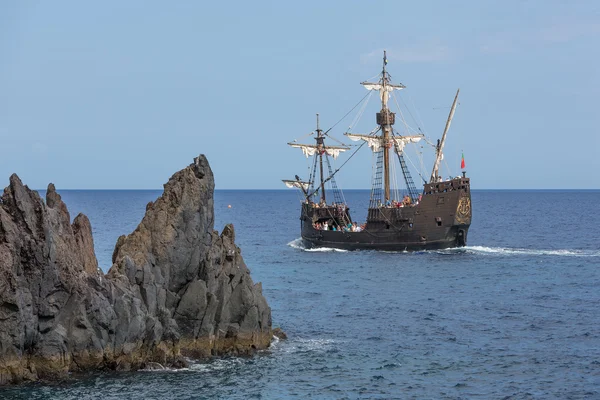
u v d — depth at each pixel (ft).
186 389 289.74
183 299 323.98
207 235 338.13
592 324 419.54
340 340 380.99
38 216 283.38
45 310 280.92
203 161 344.69
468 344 375.66
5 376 273.54
